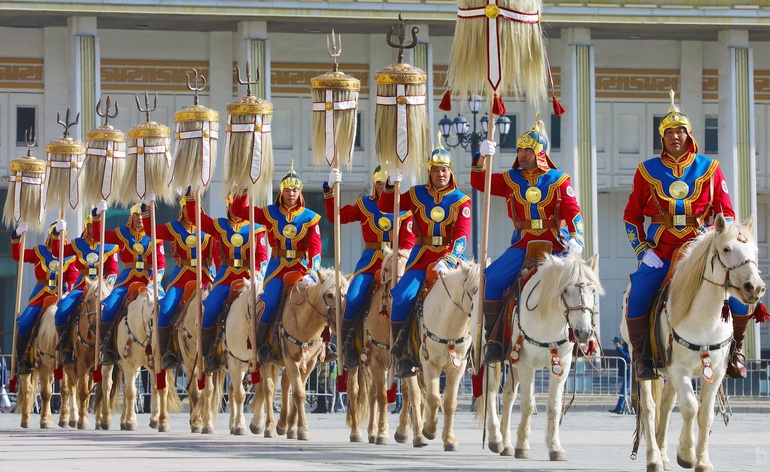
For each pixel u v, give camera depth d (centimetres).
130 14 4512
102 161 2558
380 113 1948
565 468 1541
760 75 5150
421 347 1841
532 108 5034
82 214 4425
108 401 2495
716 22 4703
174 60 4853
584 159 4700
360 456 1719
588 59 4728
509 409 1755
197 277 2278
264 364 2194
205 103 4853
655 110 5106
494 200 5109
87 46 4522
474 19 1709
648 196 1546
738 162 4794
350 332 2020
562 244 1705
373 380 2027
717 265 1391
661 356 1482
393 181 1936
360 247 5081
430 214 1877
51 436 2192
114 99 4819
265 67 4619
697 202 1526
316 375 3331
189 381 2353
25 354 2605
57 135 4788
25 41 4794
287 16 4559
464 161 5016
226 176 2223
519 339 1642
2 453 1745
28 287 4875
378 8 4603
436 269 1811
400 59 1983
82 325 2509
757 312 1466
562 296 1548
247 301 2194
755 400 3688
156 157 2448
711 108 5109
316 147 2097
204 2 4525
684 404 1431
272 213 2180
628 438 2308
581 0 4659
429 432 1861
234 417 2275
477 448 1911
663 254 1531
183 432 2364
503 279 1684
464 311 1772
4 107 4778
